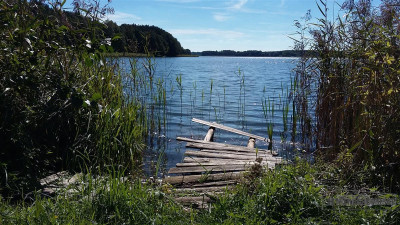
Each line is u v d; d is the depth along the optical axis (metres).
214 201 4.71
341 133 6.36
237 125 11.47
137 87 9.62
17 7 5.43
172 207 4.27
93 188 4.45
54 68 5.95
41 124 5.93
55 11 6.12
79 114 6.27
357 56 6.11
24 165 5.10
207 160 7.08
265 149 8.66
